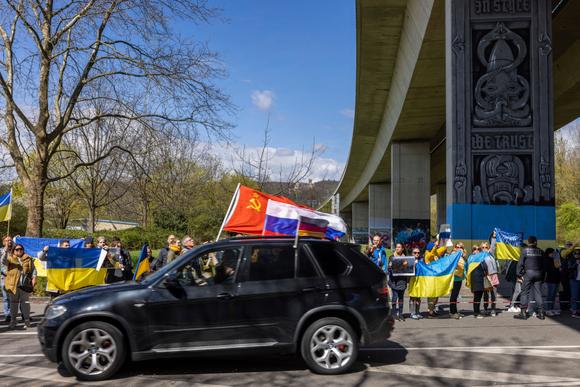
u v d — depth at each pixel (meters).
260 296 6.87
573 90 23.48
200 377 6.82
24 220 32.47
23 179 18.58
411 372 7.01
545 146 15.98
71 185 32.50
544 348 8.53
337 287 7.02
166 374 6.97
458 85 16.38
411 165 35.97
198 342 6.75
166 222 32.69
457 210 16.05
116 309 6.67
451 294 11.87
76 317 6.63
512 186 15.98
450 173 16.38
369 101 33.16
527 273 11.60
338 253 7.25
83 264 11.77
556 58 22.84
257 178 28.98
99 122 21.92
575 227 49.88
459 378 6.69
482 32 16.42
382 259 11.71
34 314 13.16
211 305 6.79
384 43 24.44
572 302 12.11
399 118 30.25
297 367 7.31
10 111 18.50
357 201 89.12
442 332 9.99
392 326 7.26
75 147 28.58
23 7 17.88
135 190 32.69
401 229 35.53
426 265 11.66
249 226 9.34
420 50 20.17
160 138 19.88
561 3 18.22
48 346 6.63
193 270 7.02
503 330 10.20
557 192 59.22
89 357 6.65
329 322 6.94
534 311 12.29
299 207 9.48
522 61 16.23
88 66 18.59
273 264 7.07
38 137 18.48
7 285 10.88
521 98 16.19
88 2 18.11
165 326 6.71
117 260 12.45
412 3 20.12
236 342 6.80
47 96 18.41
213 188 34.00
